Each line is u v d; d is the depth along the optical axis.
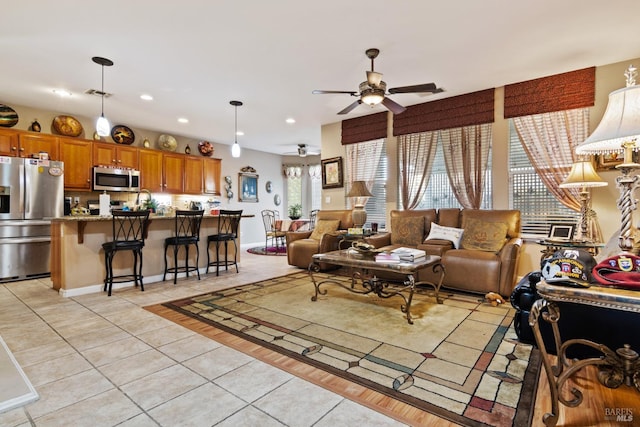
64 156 5.23
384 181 5.57
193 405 1.67
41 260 4.79
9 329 2.69
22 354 2.24
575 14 2.73
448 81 4.21
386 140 5.48
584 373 1.99
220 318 2.96
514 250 3.55
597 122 3.81
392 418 1.55
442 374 1.96
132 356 2.21
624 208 1.64
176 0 2.50
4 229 4.51
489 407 1.63
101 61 3.54
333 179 6.14
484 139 4.57
